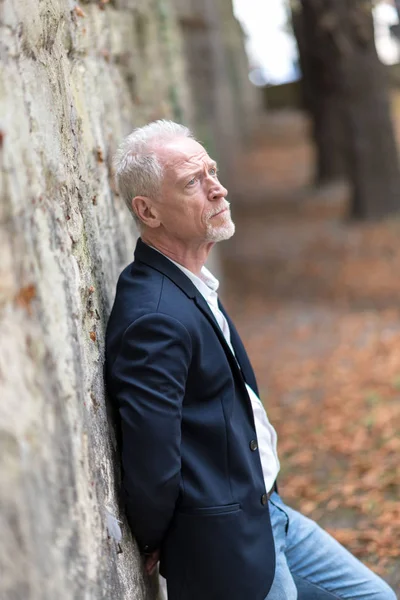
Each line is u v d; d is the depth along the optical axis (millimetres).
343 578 3697
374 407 8898
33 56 2725
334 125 26047
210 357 3201
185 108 11969
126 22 6727
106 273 3770
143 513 3098
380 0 19234
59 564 2189
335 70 20281
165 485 3006
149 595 3541
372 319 13148
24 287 2162
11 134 2225
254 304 15617
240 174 32656
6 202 2105
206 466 3195
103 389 3146
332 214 22594
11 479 1989
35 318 2215
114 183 4629
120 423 3270
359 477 7215
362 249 18344
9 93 2291
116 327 3209
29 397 2113
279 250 19484
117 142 4961
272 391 10227
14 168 2199
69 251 2783
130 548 3176
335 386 9961
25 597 1991
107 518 2807
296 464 7758
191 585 3209
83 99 3951
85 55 4207
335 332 12688
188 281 3312
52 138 2783
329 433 8383
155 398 2986
